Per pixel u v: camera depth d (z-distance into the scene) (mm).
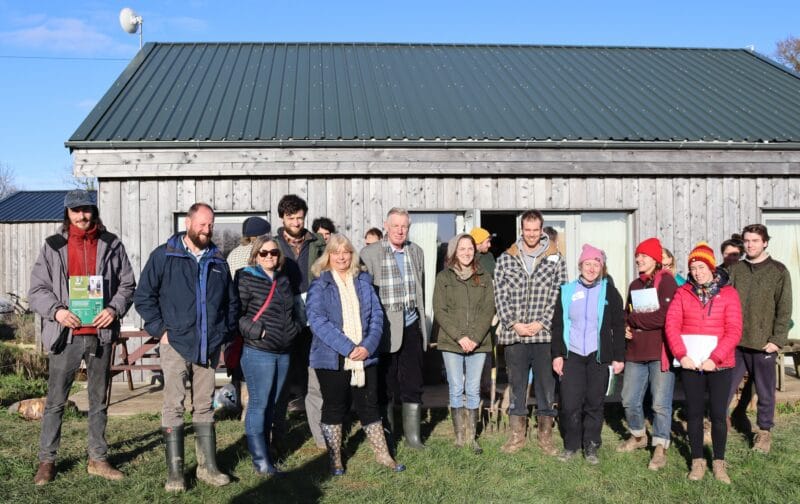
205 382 4969
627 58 13008
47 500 4594
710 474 5203
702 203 9414
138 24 12586
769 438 5855
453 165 8852
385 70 11625
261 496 4730
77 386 8461
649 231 9289
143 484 4875
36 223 21000
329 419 5234
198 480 4984
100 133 8555
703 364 5035
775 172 9438
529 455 5684
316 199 8773
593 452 5531
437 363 8758
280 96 10156
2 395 7898
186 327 4766
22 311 20359
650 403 6242
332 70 11492
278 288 5223
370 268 5754
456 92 10656
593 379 5520
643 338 5520
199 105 9664
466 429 5969
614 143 9000
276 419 5719
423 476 5180
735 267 6125
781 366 7969
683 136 9289
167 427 4816
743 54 13672
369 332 5289
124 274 5152
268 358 5188
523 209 9086
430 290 9031
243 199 8711
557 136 9008
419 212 9031
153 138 8477
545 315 5703
